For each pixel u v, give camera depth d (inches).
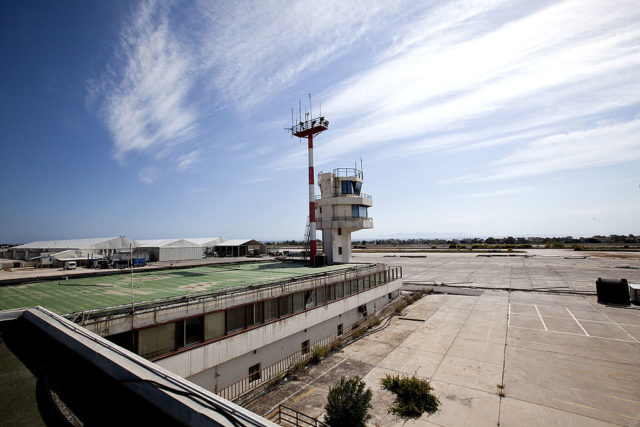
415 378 609.3
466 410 536.7
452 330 995.9
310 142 1534.2
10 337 361.4
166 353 539.2
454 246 5895.7
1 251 3058.6
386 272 1398.9
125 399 210.1
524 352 794.8
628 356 754.2
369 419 512.4
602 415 514.3
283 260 1660.9
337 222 1560.0
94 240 2436.0
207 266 1412.4
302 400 582.6
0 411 204.7
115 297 662.5
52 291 750.5
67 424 189.5
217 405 175.2
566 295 1487.5
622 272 2098.9
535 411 529.3
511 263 2866.6
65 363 285.4
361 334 973.2
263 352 712.4
